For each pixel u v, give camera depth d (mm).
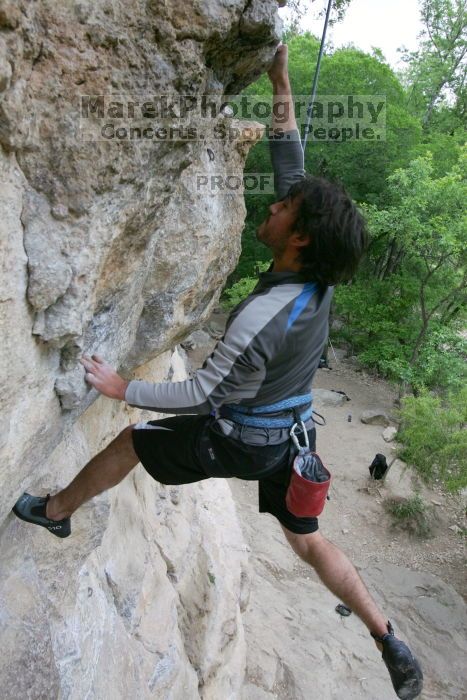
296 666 6871
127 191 1541
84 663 2682
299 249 1884
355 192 15570
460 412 9992
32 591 2180
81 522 2543
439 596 8797
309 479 1990
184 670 4145
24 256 1349
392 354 14539
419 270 14250
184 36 1496
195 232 2438
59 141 1334
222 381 1767
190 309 2857
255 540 9133
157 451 2068
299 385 1986
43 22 1257
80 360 1765
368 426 13258
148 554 4098
